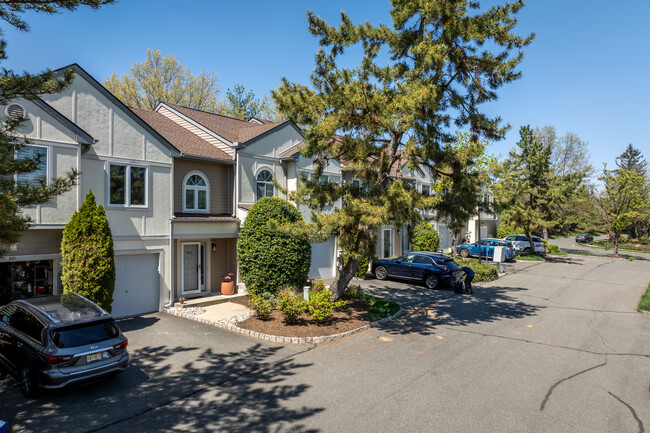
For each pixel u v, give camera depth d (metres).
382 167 12.54
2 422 5.10
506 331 11.52
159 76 33.59
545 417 6.54
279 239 14.15
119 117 12.62
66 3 6.73
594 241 53.38
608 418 6.54
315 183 12.84
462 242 34.62
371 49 12.39
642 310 13.91
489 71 12.10
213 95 37.09
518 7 11.47
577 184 29.28
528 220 30.55
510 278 21.44
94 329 7.43
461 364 8.89
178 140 15.98
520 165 31.75
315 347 10.02
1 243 6.96
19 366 7.38
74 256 10.74
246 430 6.09
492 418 6.48
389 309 13.48
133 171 12.98
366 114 11.32
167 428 6.14
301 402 7.02
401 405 6.90
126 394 7.32
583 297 16.52
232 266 16.38
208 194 16.02
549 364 8.95
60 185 7.05
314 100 11.32
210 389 7.55
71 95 11.61
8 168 6.52
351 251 12.21
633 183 32.72
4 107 10.02
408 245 26.92
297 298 12.01
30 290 11.53
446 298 16.12
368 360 9.12
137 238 12.95
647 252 40.25
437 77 11.79
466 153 11.81
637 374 8.44
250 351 9.68
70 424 6.22
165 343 10.19
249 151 16.67
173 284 14.80
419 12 11.70
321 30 11.86
